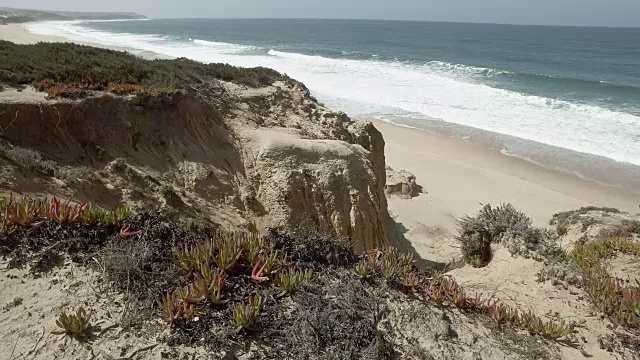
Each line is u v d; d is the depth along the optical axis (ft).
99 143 35.17
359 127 57.26
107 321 18.10
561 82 145.69
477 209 62.08
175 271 20.89
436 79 143.54
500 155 81.41
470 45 311.88
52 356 16.53
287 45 287.48
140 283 19.86
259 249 22.71
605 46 320.09
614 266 28.37
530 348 20.22
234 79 54.75
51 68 40.81
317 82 136.05
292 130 48.60
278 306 19.84
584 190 68.64
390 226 51.52
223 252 21.11
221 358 17.16
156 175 36.11
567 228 40.83
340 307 20.02
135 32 404.16
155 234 23.34
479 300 23.20
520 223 33.68
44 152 32.09
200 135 41.88
